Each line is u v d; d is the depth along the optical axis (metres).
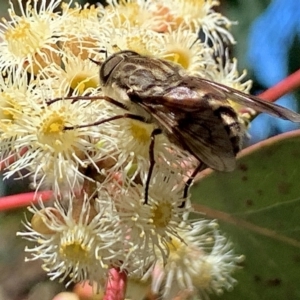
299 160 0.12
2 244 0.16
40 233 0.11
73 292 0.13
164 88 0.11
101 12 0.12
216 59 0.13
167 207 0.11
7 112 0.11
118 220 0.11
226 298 0.13
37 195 0.12
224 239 0.13
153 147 0.11
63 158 0.11
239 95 0.11
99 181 0.11
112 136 0.11
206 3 0.13
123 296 0.11
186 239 0.12
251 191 0.12
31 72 0.11
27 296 0.17
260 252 0.13
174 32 0.12
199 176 0.12
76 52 0.12
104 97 0.11
